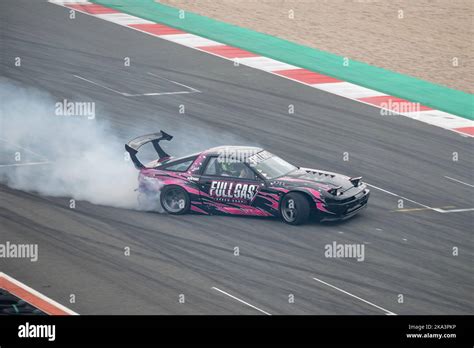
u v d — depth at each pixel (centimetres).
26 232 5228
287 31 11194
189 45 10238
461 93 9262
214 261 4781
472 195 6319
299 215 5275
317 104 8469
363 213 5703
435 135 7838
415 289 4534
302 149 7150
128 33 10562
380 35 11319
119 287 4469
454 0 13400
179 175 5588
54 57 9406
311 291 4441
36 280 4559
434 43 11125
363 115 8244
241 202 5431
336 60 10138
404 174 6719
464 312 4284
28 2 11738
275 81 9119
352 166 6819
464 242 5294
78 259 4831
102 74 8956
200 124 7650
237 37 10744
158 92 8506
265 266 4722
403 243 5194
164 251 4931
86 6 11719
